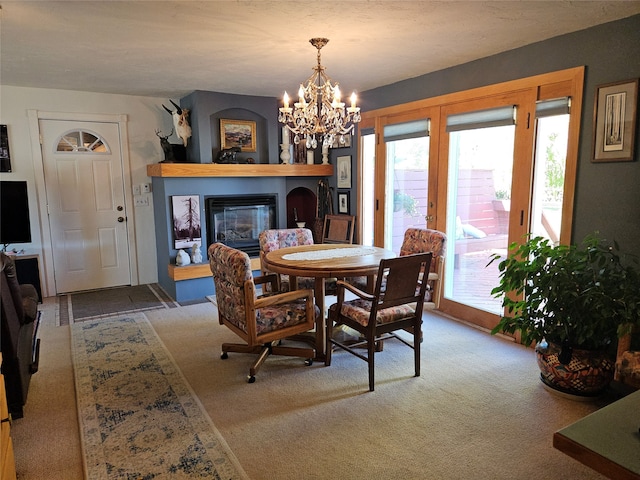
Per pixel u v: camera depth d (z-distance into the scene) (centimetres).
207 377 289
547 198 321
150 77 409
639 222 264
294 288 354
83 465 200
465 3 236
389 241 480
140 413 244
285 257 328
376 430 227
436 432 224
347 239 463
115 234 516
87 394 266
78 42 298
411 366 303
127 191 515
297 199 612
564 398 256
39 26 264
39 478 192
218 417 240
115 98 494
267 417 240
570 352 248
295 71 390
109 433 225
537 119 320
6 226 434
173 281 471
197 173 470
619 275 241
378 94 470
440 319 404
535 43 313
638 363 215
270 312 281
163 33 279
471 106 369
